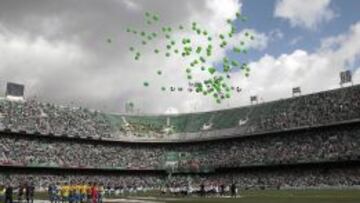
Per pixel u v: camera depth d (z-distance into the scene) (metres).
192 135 135.62
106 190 90.62
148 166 126.56
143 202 58.06
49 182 110.94
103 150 125.75
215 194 83.00
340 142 104.19
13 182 105.25
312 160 104.62
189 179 121.62
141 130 136.75
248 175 116.94
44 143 116.44
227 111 140.88
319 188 96.31
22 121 114.56
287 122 117.25
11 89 124.50
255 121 126.94
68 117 126.50
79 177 117.31
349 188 91.50
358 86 114.50
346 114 105.81
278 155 112.56
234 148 125.25
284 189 98.56
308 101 121.06
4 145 109.00
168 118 145.75
